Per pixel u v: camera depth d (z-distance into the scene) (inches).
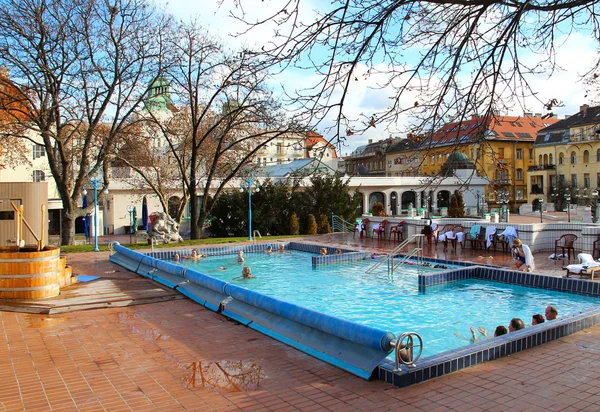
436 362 210.7
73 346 262.4
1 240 578.6
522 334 249.0
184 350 254.7
